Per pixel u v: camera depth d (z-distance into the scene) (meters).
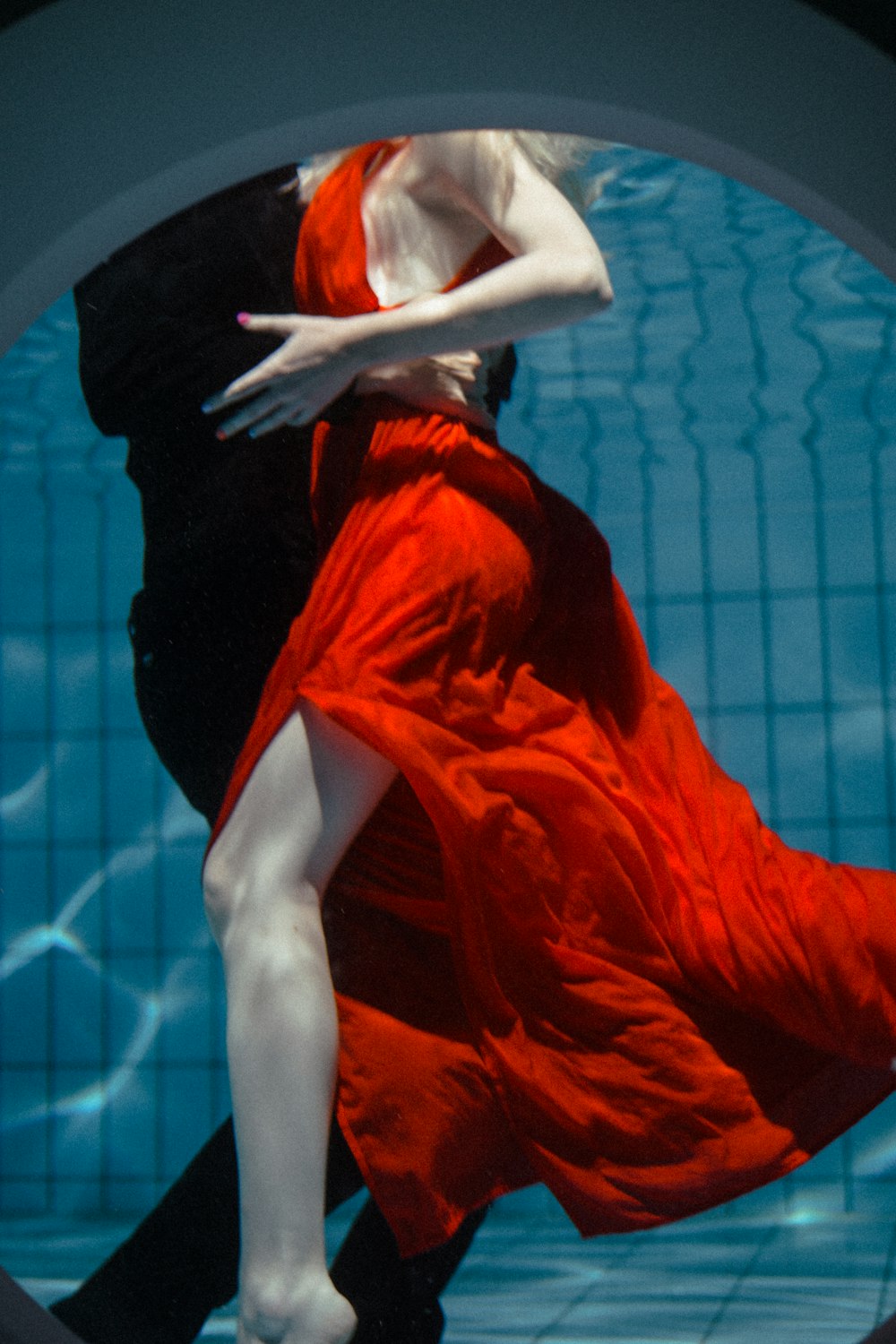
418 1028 1.54
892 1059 1.56
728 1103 1.54
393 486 1.53
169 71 1.13
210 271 2.14
